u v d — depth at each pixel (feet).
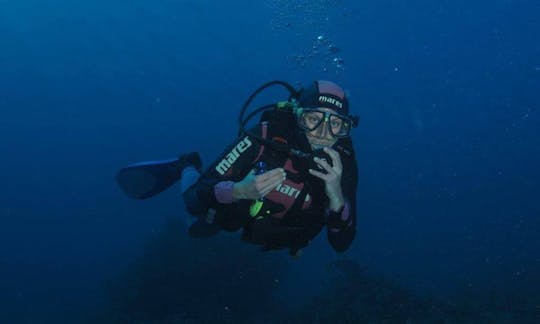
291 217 8.79
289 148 8.30
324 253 52.37
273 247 9.41
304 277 46.60
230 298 33.94
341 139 9.17
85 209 97.04
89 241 77.56
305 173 8.52
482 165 107.04
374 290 27.61
